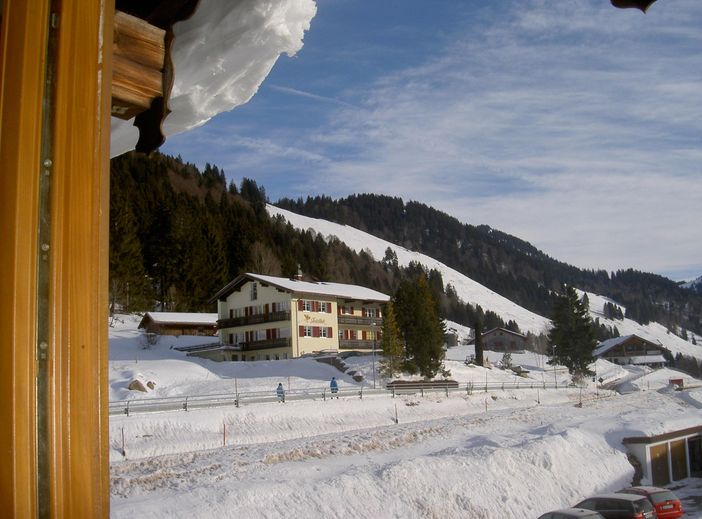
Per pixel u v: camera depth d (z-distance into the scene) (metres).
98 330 1.77
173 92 2.93
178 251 91.56
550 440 24.81
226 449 23.67
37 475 1.62
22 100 1.73
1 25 1.77
